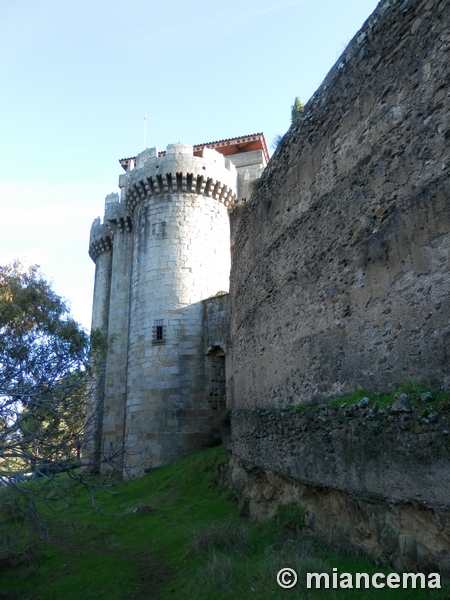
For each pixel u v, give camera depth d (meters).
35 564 10.25
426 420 4.89
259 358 11.04
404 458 5.20
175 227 24.17
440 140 5.48
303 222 8.89
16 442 9.19
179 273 23.53
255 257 11.88
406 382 5.48
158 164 24.75
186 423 21.58
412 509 5.18
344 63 7.93
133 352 23.50
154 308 23.25
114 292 29.06
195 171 24.61
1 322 17.00
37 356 16.66
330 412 6.91
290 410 8.54
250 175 28.27
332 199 7.85
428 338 5.26
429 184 5.55
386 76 6.73
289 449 8.42
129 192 26.05
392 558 5.46
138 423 22.11
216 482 15.09
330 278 7.61
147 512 13.70
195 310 23.14
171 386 22.02
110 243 32.00
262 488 10.39
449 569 4.61
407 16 6.41
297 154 9.48
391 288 6.01
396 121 6.38
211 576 7.54
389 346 5.93
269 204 10.98
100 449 26.06
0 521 13.61
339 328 7.18
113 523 13.11
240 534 9.27
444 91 5.52
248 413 11.52
